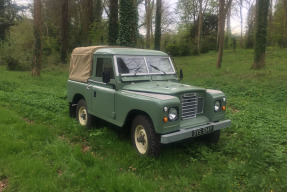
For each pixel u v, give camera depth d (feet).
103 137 20.13
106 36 88.63
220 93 18.65
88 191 12.59
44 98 35.99
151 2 115.85
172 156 16.67
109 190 12.44
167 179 14.23
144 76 19.77
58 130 22.29
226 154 17.80
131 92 17.57
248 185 13.10
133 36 64.03
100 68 20.76
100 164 15.30
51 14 113.80
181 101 16.57
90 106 21.79
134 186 12.64
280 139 19.72
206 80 51.47
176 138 15.12
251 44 124.16
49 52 103.40
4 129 21.57
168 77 21.06
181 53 127.03
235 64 76.64
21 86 48.24
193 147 18.24
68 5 108.17
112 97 18.78
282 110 30.22
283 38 102.06
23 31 108.68
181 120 16.74
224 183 13.24
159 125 14.94
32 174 13.93
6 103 32.83
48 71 78.59
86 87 22.13
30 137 19.84
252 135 20.49
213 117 17.90
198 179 14.20
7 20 131.34
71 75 25.23
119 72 18.86
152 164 15.23
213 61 89.51
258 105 32.89
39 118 26.43
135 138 17.53
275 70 57.62
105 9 104.63
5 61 82.17
